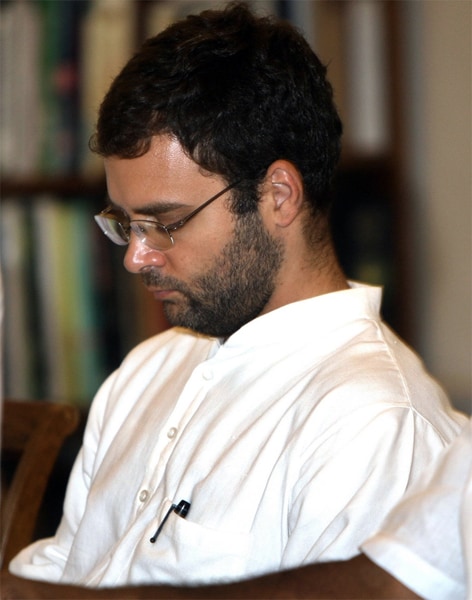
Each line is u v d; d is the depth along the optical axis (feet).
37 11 29.04
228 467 15.72
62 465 31.40
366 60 28.68
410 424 14.78
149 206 15.87
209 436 16.33
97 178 28.78
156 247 16.17
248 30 16.58
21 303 29.96
